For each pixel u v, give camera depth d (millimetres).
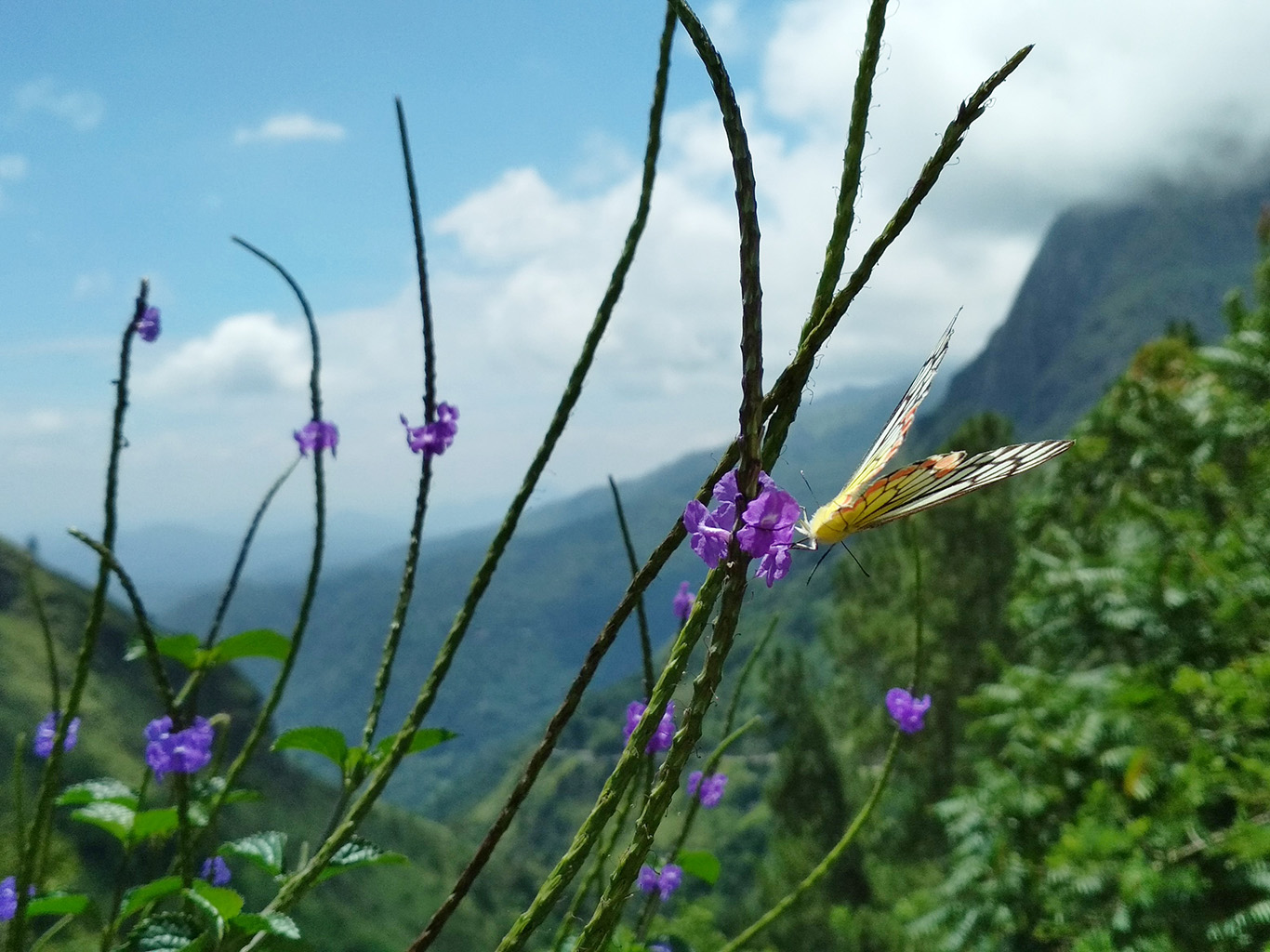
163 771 1967
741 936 2428
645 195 1835
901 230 1152
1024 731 6797
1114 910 5555
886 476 1707
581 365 1771
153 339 1949
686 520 1188
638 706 2107
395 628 1991
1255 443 8641
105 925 1809
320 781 61062
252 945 1717
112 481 1896
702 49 1145
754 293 1140
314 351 2232
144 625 1971
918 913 7688
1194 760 5527
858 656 24078
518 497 1748
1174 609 7039
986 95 1111
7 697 47688
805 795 21797
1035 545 12109
